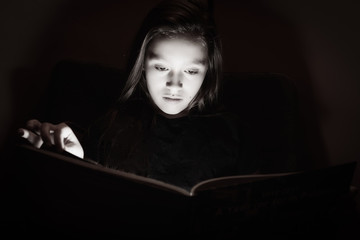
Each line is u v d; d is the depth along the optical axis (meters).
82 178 0.58
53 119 0.91
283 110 0.90
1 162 1.06
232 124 0.90
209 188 0.56
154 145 0.87
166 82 0.80
